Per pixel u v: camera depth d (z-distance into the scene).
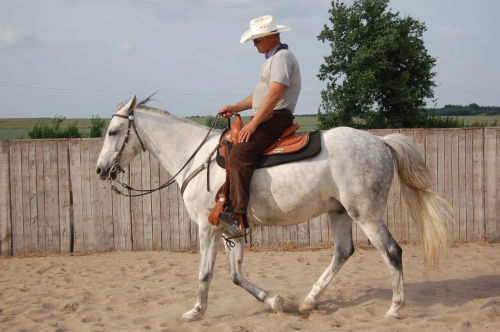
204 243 5.07
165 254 8.74
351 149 4.70
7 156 8.93
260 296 5.27
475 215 8.76
